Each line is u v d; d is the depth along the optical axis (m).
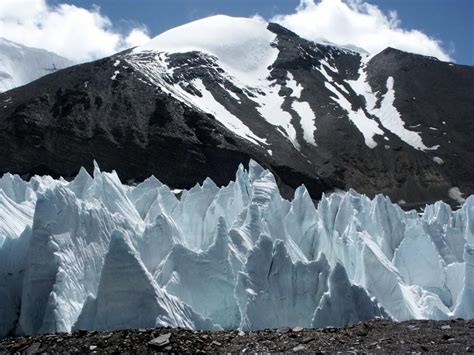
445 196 129.25
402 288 27.12
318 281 24.66
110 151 117.25
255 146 128.12
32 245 22.59
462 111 163.62
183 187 114.50
